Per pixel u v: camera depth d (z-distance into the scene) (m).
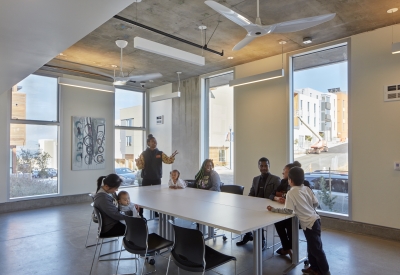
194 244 2.29
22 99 6.32
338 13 3.89
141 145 8.72
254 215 2.81
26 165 6.34
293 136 5.51
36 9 2.31
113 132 7.82
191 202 3.47
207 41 4.94
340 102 4.91
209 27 4.37
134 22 3.89
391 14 3.92
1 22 2.53
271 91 5.72
